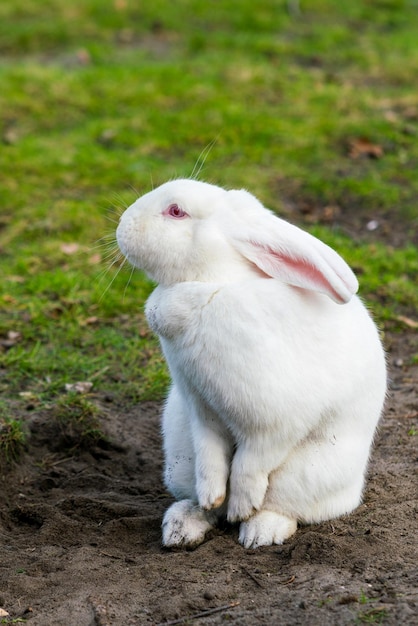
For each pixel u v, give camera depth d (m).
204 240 4.84
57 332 7.97
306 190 10.69
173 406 5.42
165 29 15.52
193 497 5.43
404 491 5.67
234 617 4.32
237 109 12.40
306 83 13.36
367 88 13.48
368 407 5.12
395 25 16.12
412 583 4.50
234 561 4.89
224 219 4.89
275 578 4.68
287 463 5.01
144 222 4.95
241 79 13.34
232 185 10.57
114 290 8.58
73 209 10.00
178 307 4.76
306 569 4.73
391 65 14.26
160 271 4.99
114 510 5.67
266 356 4.64
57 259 9.17
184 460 5.36
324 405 4.83
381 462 6.11
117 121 12.16
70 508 5.71
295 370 4.71
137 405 7.02
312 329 4.79
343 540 4.96
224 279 4.84
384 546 4.93
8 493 6.05
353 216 10.27
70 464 6.41
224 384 4.68
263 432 4.79
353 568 4.72
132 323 8.13
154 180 10.62
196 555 5.00
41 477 6.24
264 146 11.55
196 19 15.84
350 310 5.07
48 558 5.09
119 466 6.39
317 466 5.00
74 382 7.21
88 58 14.34
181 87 13.03
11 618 4.53
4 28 15.38
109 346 7.79
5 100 12.52
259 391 4.65
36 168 10.94
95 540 5.37
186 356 4.78
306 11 16.33
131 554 5.18
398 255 9.37
